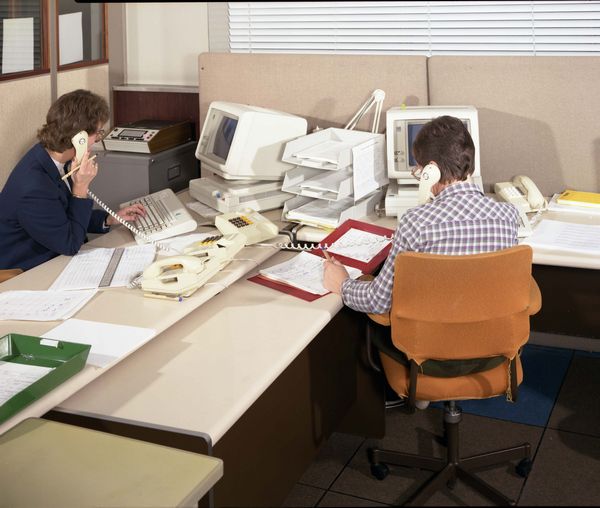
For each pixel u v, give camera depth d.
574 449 2.93
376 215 3.22
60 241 2.75
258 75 3.69
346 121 3.61
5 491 1.52
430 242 2.34
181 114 4.13
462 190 2.37
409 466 2.74
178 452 1.64
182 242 2.86
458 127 2.38
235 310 2.41
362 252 2.79
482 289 2.26
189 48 4.13
